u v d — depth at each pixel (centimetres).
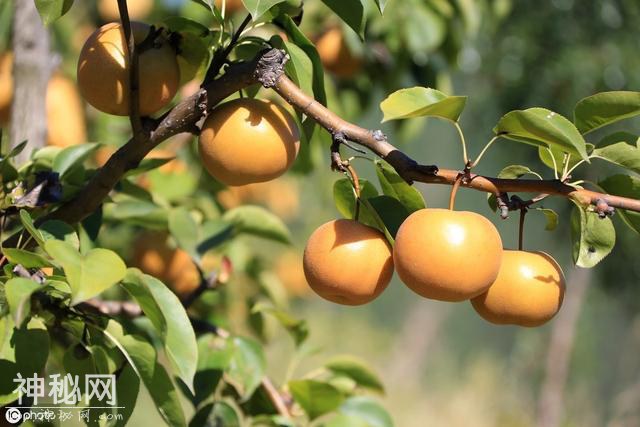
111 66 148
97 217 164
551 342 381
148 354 148
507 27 274
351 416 175
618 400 436
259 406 177
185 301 178
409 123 215
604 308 448
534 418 432
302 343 182
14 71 180
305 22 210
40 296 146
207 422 168
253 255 208
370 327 587
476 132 305
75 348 149
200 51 152
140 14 233
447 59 212
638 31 274
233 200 223
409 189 148
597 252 149
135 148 149
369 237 145
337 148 145
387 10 203
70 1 145
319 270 145
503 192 144
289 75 149
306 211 346
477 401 488
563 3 272
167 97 150
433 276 141
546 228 149
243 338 173
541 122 140
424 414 491
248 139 146
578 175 285
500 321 147
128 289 142
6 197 156
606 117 146
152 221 181
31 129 180
